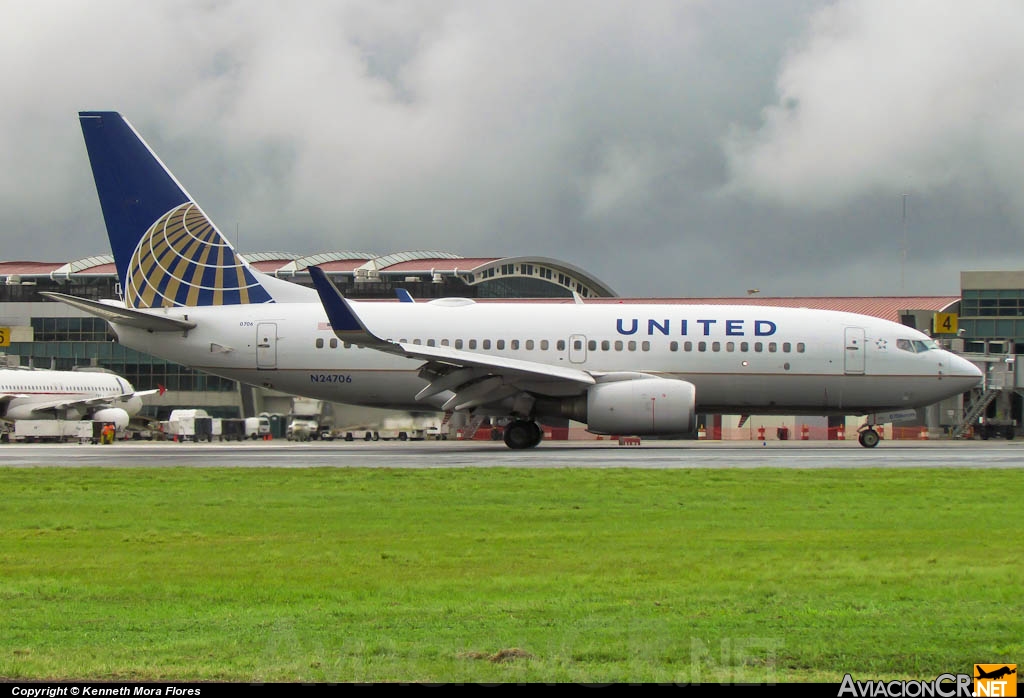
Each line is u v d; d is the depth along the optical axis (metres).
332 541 35.00
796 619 23.38
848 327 83.06
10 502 45.81
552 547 33.47
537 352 82.38
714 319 82.94
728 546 33.44
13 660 20.33
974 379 83.00
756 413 85.44
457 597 25.83
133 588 27.19
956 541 34.47
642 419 77.69
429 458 71.38
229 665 20.03
